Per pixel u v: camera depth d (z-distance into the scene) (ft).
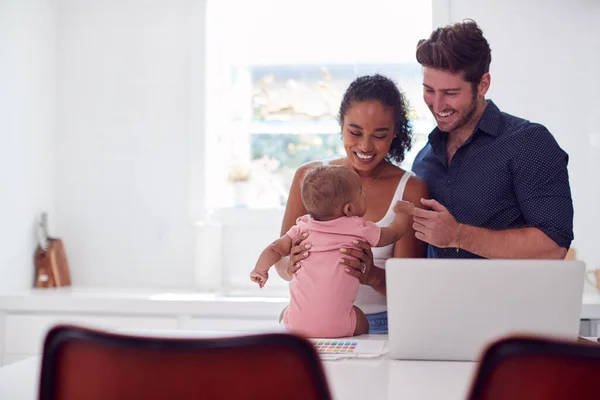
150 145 11.31
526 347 2.48
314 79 11.35
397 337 4.72
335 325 5.65
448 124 6.63
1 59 10.16
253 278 5.91
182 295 10.25
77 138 11.44
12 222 10.43
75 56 11.46
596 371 2.44
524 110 10.63
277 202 11.42
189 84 11.24
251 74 11.46
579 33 10.50
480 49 6.40
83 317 9.78
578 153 10.51
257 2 11.38
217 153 11.45
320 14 11.32
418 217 6.05
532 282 4.56
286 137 11.41
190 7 11.23
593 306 8.95
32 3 10.83
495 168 6.54
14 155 10.46
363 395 3.69
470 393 2.56
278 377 2.64
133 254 11.32
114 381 2.72
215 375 2.65
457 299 4.63
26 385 3.88
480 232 6.04
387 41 11.20
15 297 9.86
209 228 10.86
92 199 11.40
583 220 10.45
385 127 6.58
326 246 5.77
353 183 5.91
